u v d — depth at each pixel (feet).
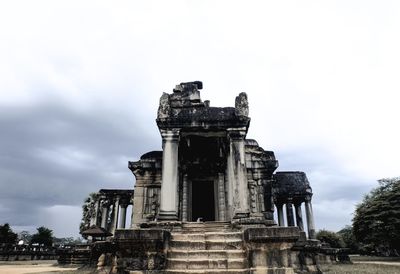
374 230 112.27
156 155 81.25
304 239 39.04
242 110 56.13
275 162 78.89
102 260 37.42
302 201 112.98
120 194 105.91
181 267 32.91
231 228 48.03
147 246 32.12
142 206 75.51
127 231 32.30
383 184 134.00
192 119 56.03
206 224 50.34
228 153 58.65
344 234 217.97
